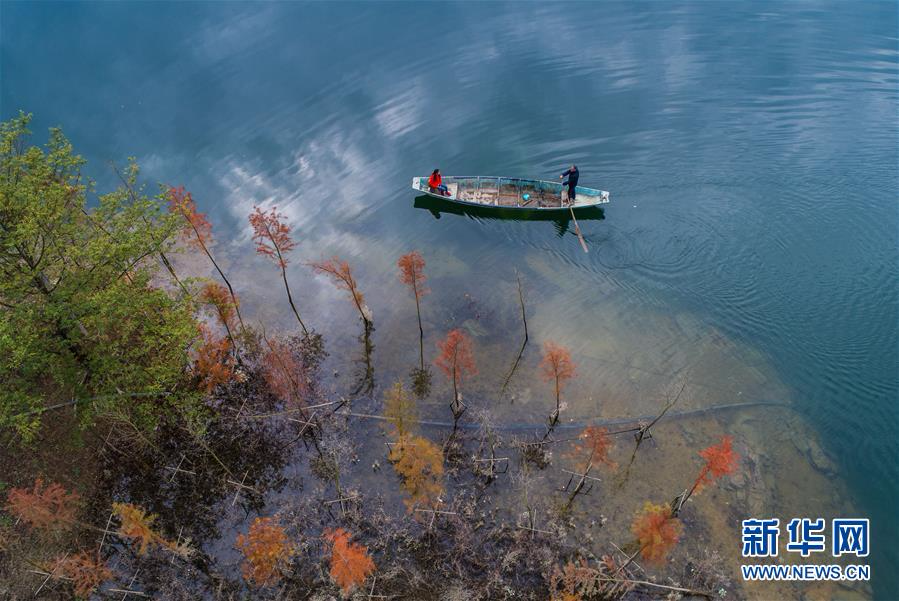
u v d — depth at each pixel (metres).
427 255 28.78
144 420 20.56
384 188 32.62
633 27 43.91
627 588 16.66
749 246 27.30
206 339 24.36
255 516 19.00
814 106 34.50
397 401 19.56
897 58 37.25
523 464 20.11
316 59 41.97
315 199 31.89
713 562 17.42
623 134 34.31
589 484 19.47
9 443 20.73
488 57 41.34
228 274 28.05
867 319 23.66
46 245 20.08
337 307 26.30
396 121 36.69
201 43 43.53
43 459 20.53
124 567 17.88
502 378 22.98
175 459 20.61
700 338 23.97
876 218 27.70
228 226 30.44
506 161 34.03
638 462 20.06
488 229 29.92
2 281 18.23
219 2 48.97
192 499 19.53
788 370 22.48
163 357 21.88
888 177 29.58
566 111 36.25
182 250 22.55
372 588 16.91
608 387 22.45
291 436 21.27
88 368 21.03
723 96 35.88
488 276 27.44
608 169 32.62
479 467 19.91
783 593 16.91
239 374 23.34
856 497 19.05
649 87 37.41
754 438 20.56
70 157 19.22
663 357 23.39
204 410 22.05
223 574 17.61
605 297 25.95
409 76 39.94
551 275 27.22
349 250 29.22
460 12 47.06
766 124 33.72
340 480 19.84
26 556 18.12
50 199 18.14
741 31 42.06
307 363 23.83
